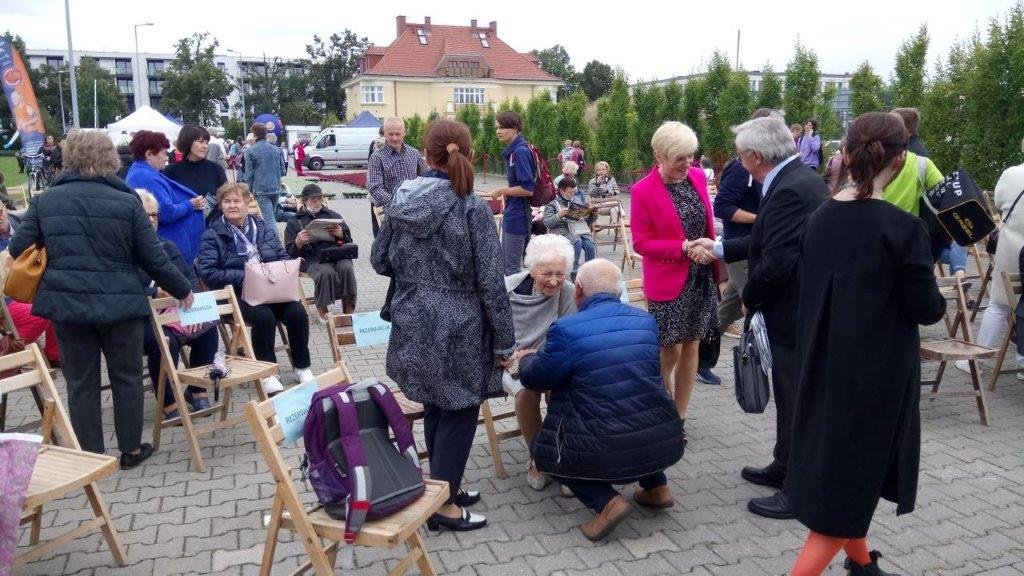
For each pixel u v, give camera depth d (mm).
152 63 111312
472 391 3301
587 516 3760
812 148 16531
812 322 2705
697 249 4102
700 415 5168
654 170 4348
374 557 3344
